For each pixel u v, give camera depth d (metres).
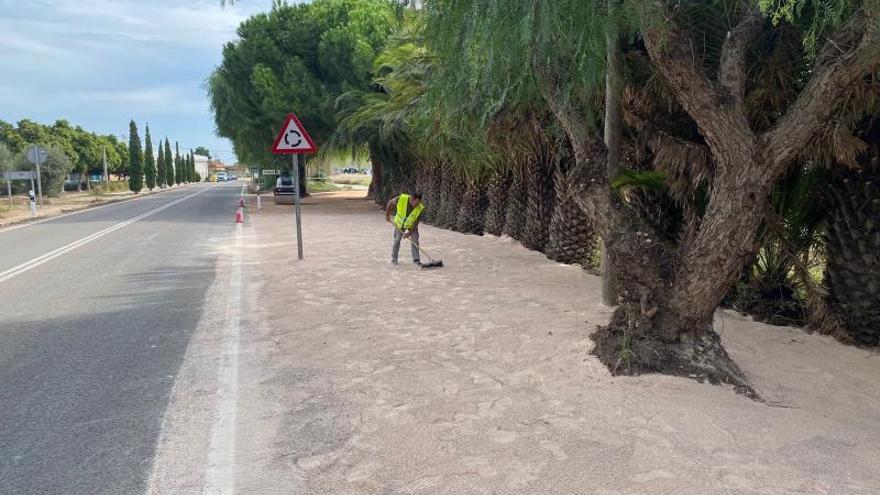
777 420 4.12
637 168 7.73
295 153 11.72
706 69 6.16
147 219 23.36
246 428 4.18
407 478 3.46
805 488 3.28
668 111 6.91
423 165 21.34
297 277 9.91
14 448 3.94
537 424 4.12
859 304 5.87
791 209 6.57
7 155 40.38
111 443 3.99
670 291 4.96
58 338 6.50
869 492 3.24
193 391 4.90
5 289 9.27
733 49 4.65
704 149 6.38
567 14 4.18
